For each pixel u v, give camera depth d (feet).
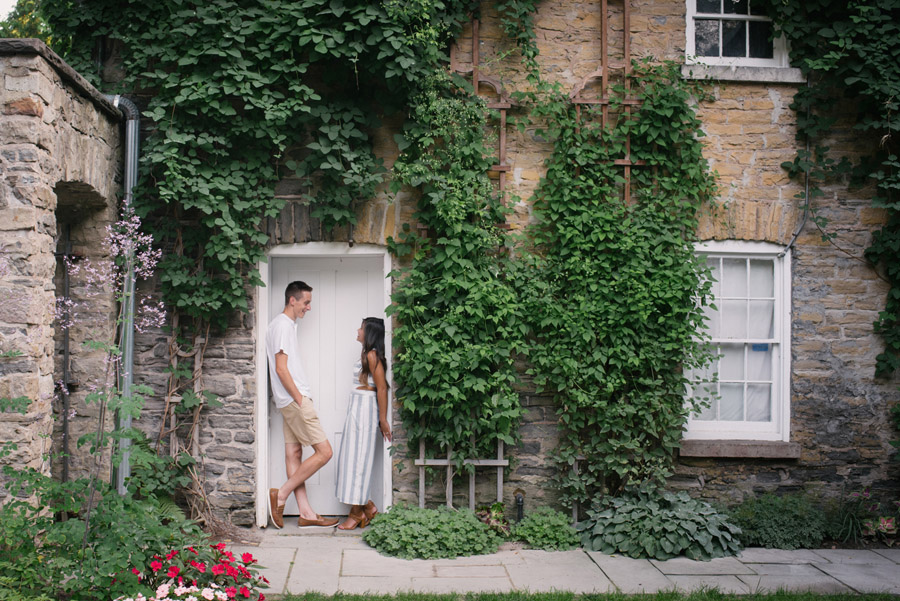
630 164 19.11
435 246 18.67
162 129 17.29
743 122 19.63
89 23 18.12
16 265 13.39
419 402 18.38
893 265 19.52
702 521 17.47
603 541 17.65
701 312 18.92
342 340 19.99
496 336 18.67
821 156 19.57
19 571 11.51
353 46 17.16
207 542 15.02
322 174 18.83
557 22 19.49
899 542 18.56
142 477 17.19
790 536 18.10
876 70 18.94
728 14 20.20
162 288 18.12
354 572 15.64
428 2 17.47
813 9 19.38
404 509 18.19
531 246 19.20
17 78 13.46
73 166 15.24
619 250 18.89
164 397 18.43
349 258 19.79
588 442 19.02
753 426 19.92
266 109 17.30
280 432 19.63
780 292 19.95
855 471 19.67
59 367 17.51
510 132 19.36
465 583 15.07
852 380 19.76
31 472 11.86
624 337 18.60
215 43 17.53
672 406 18.84
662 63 19.42
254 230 17.88
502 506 18.70
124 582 11.84
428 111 18.24
